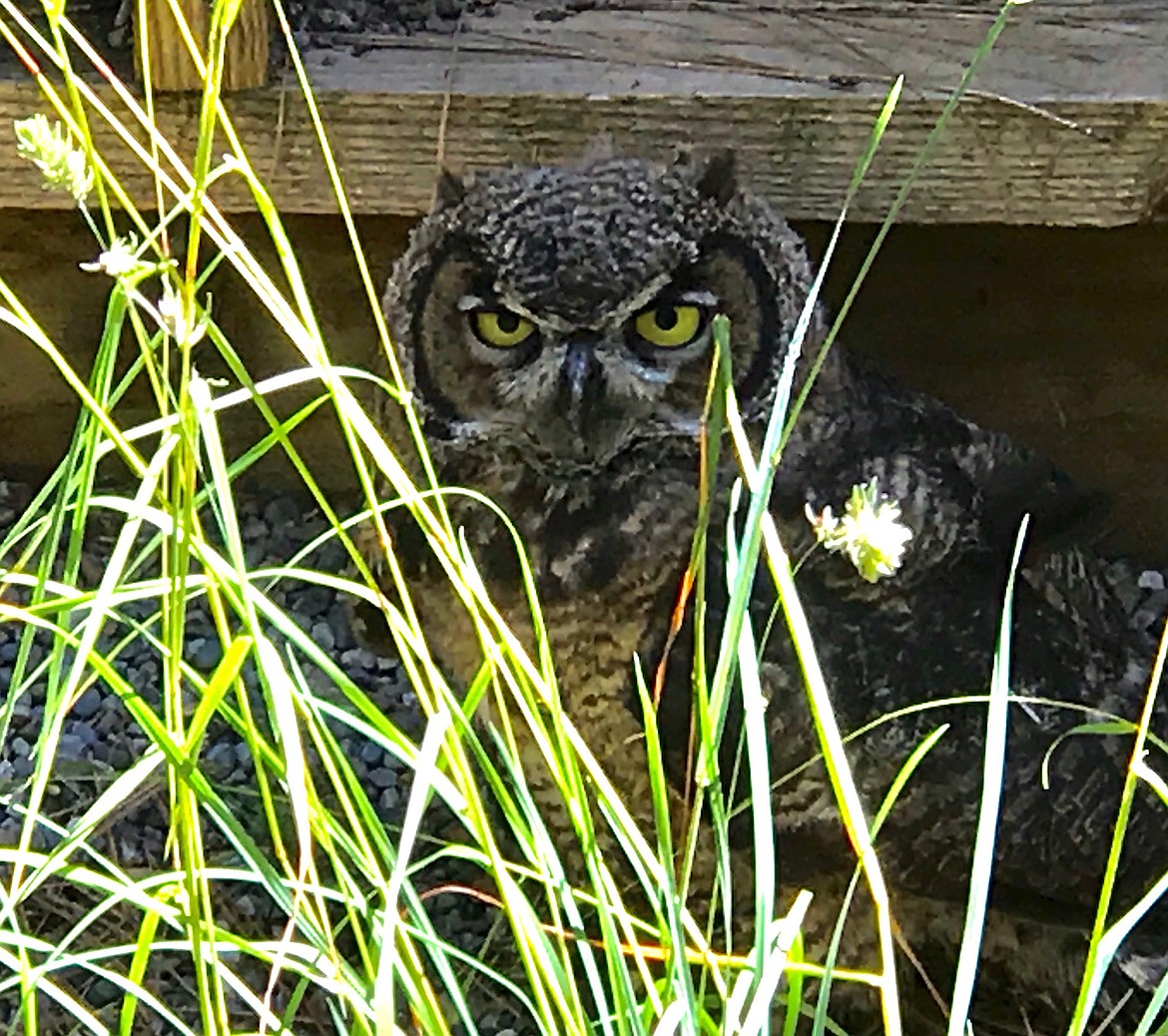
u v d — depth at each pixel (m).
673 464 1.68
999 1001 1.73
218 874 1.46
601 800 1.43
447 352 1.67
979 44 1.70
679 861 1.69
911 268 1.83
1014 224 1.71
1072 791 1.67
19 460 1.93
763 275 1.65
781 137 1.67
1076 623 1.72
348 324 1.85
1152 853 1.68
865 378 1.73
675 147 1.67
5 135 1.69
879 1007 1.73
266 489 1.93
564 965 1.44
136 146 1.41
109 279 1.86
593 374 1.64
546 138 1.68
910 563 1.68
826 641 1.67
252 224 1.82
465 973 1.68
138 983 1.45
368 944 1.57
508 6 1.73
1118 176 1.67
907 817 1.67
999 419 1.88
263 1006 1.43
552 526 1.69
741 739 1.49
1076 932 1.68
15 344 1.89
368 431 1.40
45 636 1.85
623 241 1.63
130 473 1.92
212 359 1.88
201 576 1.44
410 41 1.71
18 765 1.78
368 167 1.69
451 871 1.76
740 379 1.66
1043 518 1.73
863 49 1.70
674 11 1.73
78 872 1.44
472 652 1.73
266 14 1.67
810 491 1.69
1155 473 1.88
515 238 1.63
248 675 1.83
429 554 1.72
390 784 1.79
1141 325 1.84
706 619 1.68
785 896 1.71
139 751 1.79
